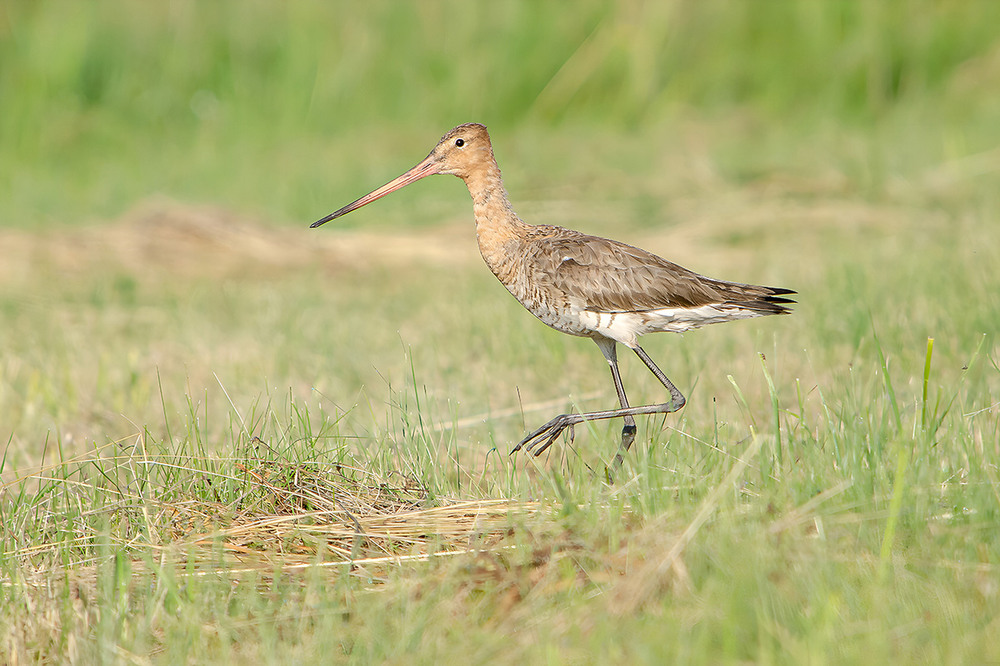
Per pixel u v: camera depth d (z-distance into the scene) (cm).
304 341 1403
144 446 930
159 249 1859
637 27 2853
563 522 747
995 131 2400
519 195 2183
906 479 756
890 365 1133
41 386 1229
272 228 1978
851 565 667
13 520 851
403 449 958
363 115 2800
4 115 2678
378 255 1873
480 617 668
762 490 771
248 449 905
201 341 1428
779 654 587
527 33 2852
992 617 607
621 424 1076
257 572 744
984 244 1625
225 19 2870
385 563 750
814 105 2784
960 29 2858
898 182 2086
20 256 1812
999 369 997
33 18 2806
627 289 984
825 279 1548
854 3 2852
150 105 2777
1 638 697
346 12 2875
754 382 1162
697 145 2503
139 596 733
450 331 1422
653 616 630
